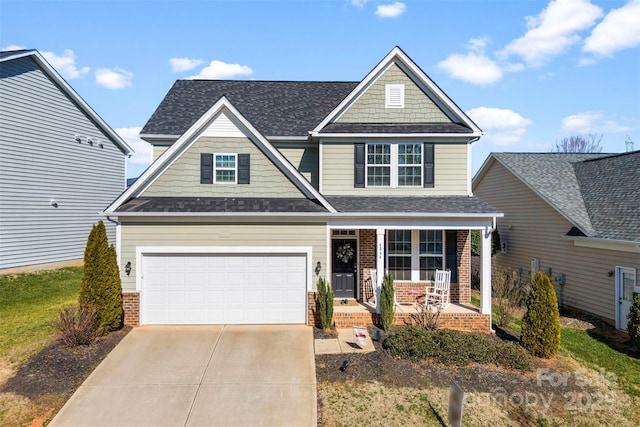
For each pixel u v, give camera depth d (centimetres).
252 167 1384
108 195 2483
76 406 840
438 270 1480
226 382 938
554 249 1781
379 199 1424
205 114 1348
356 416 821
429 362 1029
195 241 1298
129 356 1059
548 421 829
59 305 1475
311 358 1058
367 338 1191
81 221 2269
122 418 806
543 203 1853
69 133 2183
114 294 1201
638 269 1344
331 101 1795
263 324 1320
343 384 934
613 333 1368
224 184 1377
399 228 1328
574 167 2053
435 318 1250
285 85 1909
